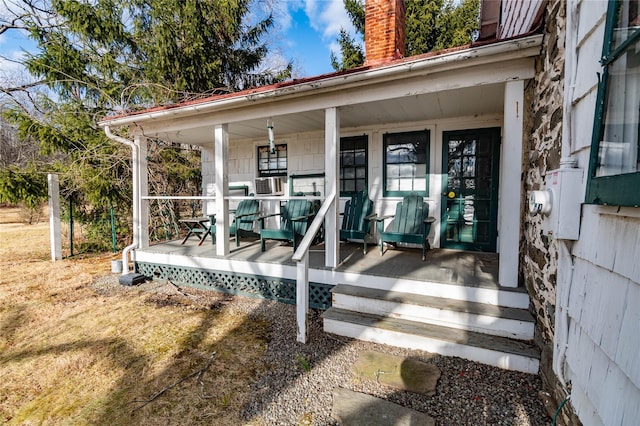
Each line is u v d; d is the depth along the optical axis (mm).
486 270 3498
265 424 2020
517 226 2842
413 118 4645
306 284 2990
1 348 3053
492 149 4445
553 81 2176
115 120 4754
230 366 2662
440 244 4820
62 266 6273
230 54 10742
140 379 2518
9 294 4566
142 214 5230
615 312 1240
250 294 4262
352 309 3268
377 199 5195
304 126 5098
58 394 2361
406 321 3004
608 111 1298
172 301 4184
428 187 4844
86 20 8422
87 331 3355
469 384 2303
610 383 1258
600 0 1420
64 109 8508
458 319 2818
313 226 3188
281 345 2973
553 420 1730
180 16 9352
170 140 6375
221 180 4422
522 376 2367
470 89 3178
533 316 2594
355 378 2432
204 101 4051
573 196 1616
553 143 2145
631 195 1060
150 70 9359
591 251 1473
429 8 12211
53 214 6750
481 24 6117
